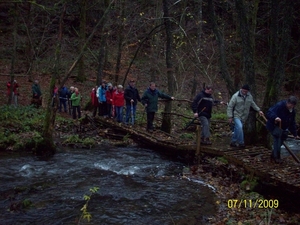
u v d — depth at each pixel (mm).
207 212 7348
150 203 7785
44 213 7043
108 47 24094
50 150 11750
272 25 10336
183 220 6930
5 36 26906
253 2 19719
